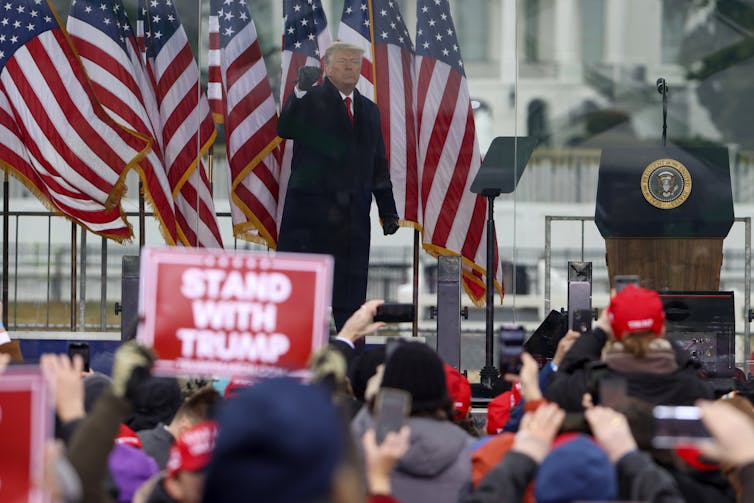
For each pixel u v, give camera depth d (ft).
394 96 69.15
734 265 67.92
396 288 68.64
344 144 69.00
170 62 71.20
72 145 72.54
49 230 72.43
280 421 16.99
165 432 43.88
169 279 36.86
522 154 68.80
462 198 68.90
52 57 73.15
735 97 67.92
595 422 32.19
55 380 31.99
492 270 68.39
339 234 68.90
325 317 37.01
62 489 24.72
